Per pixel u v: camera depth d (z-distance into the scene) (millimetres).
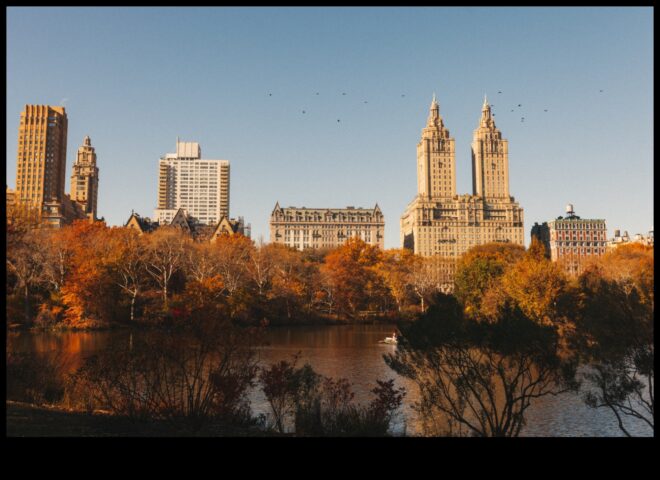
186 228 179125
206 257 101125
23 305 76750
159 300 89500
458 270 94500
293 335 86500
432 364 23984
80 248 88938
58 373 29641
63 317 78625
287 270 121875
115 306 81250
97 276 78750
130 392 23188
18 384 25719
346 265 124750
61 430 18672
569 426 27594
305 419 23312
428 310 23734
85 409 23922
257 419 25453
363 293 124500
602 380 21672
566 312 25344
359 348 66500
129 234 98125
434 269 136000
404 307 125812
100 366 24422
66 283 80000
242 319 91125
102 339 65250
